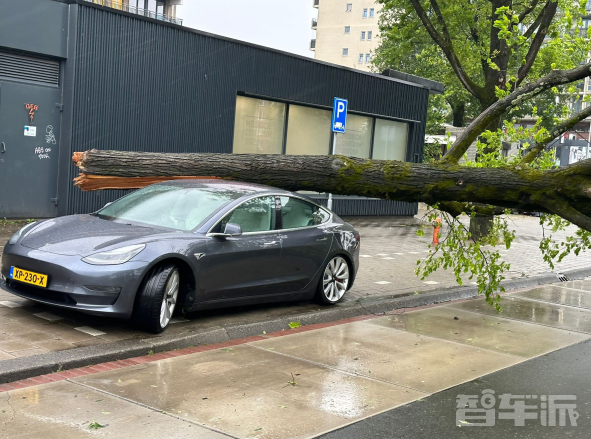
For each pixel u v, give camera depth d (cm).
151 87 1455
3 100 1251
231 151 1661
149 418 449
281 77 1758
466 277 1149
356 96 1997
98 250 618
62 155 1342
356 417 480
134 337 622
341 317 825
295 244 773
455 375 608
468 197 671
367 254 1325
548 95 3622
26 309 684
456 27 1770
